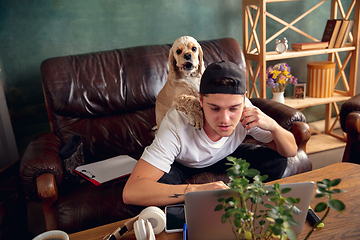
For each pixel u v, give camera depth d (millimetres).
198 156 1236
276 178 1371
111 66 2047
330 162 2453
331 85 2691
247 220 665
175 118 1177
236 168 654
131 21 2498
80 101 1950
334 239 805
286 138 1249
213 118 946
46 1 2256
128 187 1023
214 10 2686
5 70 2281
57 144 1769
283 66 2502
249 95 2771
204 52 2186
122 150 1980
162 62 2125
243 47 2691
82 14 2363
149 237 800
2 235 1545
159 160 1092
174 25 2619
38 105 2418
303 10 2883
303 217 770
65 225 1394
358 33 2561
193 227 770
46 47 2342
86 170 1646
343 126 1971
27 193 1472
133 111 2107
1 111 2182
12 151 2271
